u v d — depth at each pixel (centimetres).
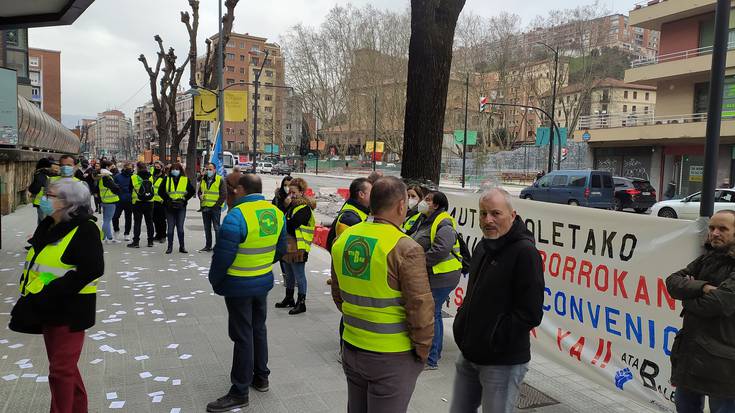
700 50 2908
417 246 268
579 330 440
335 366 489
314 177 6344
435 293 475
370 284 269
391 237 269
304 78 7900
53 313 319
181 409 397
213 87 2342
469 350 294
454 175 6134
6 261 916
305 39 7844
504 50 6762
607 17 5841
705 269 296
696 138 2898
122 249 1087
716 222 292
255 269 401
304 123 8525
